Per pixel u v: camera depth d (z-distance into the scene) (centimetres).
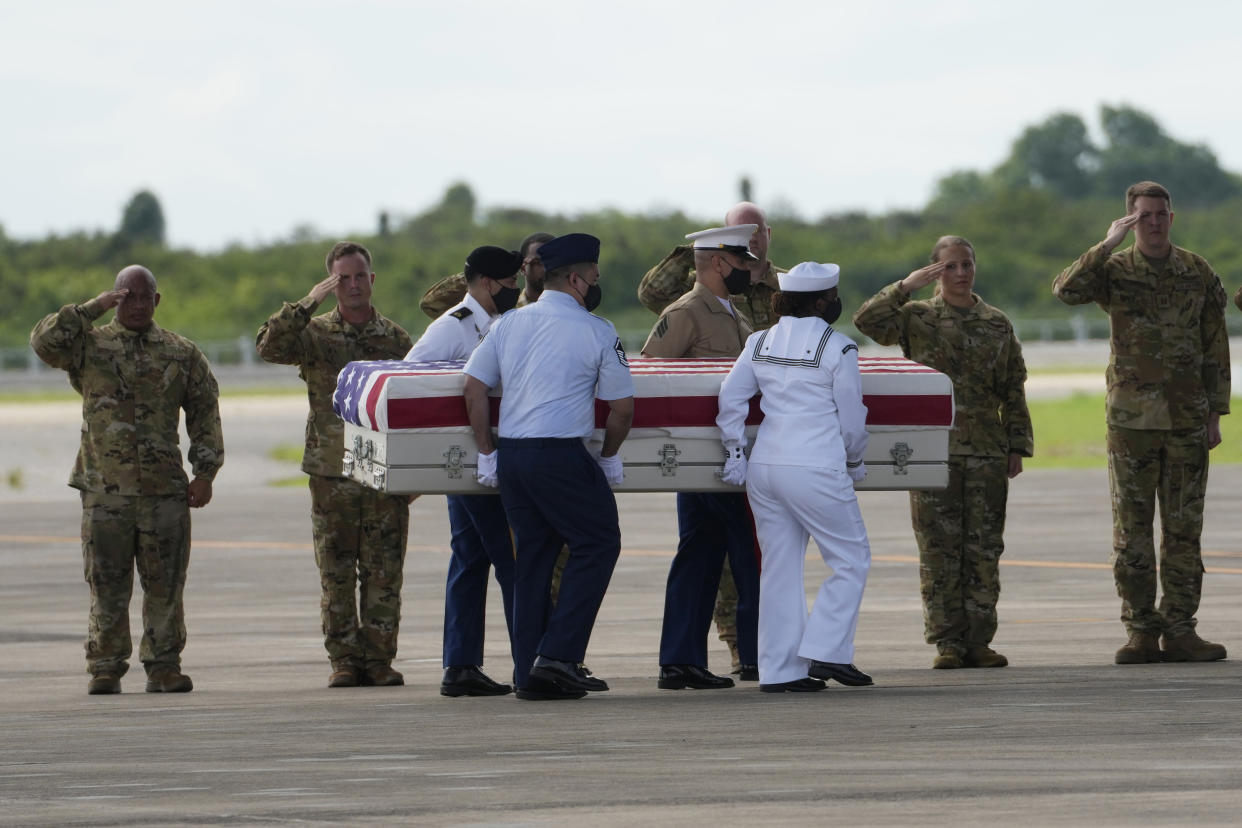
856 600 2455
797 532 2472
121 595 2827
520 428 2386
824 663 2438
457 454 2412
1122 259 2916
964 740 1964
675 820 1553
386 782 1778
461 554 2628
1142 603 2881
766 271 2947
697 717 2200
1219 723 2066
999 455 2895
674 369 2534
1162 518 2908
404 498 2858
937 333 2905
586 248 2411
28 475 8262
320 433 2853
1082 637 3259
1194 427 2875
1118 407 2892
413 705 2455
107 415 2834
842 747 1931
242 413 11944
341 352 2867
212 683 2895
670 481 2480
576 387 2383
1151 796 1622
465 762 1892
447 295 3044
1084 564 4525
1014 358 2920
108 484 2820
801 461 2422
